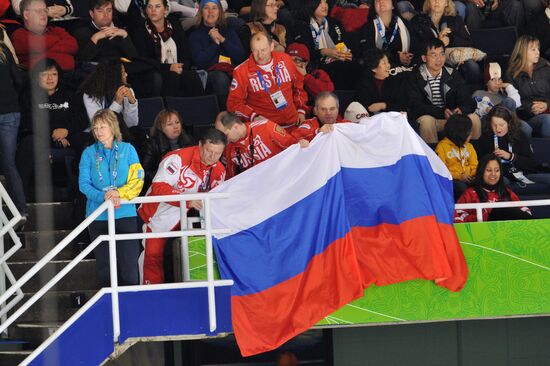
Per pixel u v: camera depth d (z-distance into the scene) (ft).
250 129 81.66
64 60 99.14
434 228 78.95
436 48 103.45
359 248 78.59
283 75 90.33
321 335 93.61
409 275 78.69
